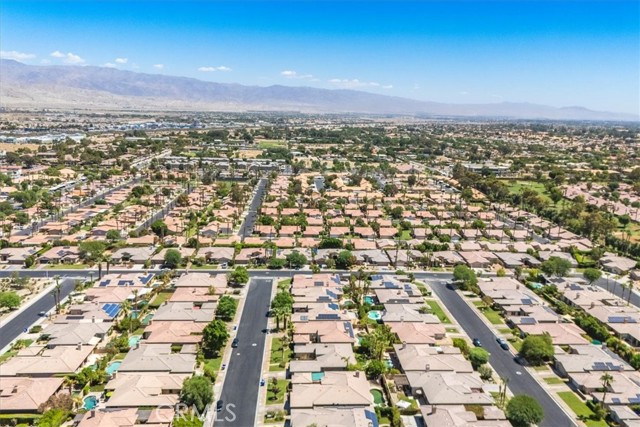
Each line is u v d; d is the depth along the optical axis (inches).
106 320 5846.5
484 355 5078.7
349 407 4325.8
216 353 5270.7
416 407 4421.8
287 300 6097.4
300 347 5295.3
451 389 4493.1
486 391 4717.0
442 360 5002.5
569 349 5492.1
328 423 4008.4
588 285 7509.8
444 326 6048.2
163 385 4490.7
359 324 5974.4
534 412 4087.1
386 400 4527.6
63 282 7165.4
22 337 5506.9
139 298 6594.5
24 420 4104.3
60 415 4015.8
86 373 4601.4
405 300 6579.7
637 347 5728.3
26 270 7642.7
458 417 4092.0
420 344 5467.5
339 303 6579.7
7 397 4274.1
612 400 4466.0
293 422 4035.4
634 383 4726.9
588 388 4731.8
